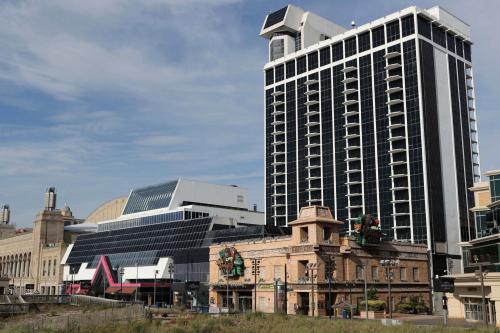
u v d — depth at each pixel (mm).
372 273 86000
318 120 163625
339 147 155875
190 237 124625
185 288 108500
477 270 67812
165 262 124125
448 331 47125
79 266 156125
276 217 168625
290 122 171625
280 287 83688
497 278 61031
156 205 155750
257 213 163750
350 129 154500
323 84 164125
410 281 91938
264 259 89062
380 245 87875
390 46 148375
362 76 153875
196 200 157000
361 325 53125
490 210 75125
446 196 136750
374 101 149500
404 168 139625
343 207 151250
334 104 159875
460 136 146750
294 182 166625
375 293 83250
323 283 79188
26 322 53969
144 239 138875
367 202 145375
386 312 81125
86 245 160000
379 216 141500
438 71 146000
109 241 151375
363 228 85062
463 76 153875
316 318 65562
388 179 141875
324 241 81125
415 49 142375
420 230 131375
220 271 97688
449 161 140750
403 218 135875
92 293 139125
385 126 145625
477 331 46938
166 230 133625
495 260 66500
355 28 158250
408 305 85500
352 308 77250
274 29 182875
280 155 173125
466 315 71688
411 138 138625
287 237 85375
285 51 181000
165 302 118312
